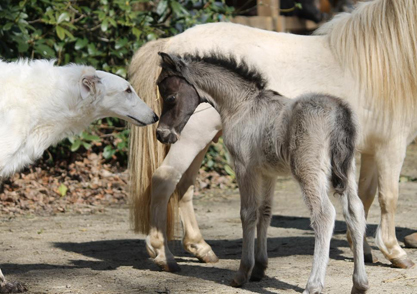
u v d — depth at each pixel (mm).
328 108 4844
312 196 4789
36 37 10211
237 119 5293
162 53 5363
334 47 6133
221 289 5266
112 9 10797
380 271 5879
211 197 10195
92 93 5562
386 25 5992
